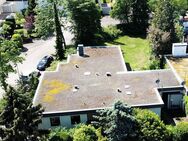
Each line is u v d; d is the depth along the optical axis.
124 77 48.44
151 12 79.00
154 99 42.44
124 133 36.91
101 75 49.41
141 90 44.66
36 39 75.56
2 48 46.75
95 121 40.09
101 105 41.69
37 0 74.94
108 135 37.72
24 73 60.19
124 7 79.31
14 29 77.56
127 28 79.56
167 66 52.84
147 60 62.19
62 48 64.88
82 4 67.56
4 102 35.22
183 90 44.94
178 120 43.34
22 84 50.44
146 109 40.53
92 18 69.50
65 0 68.50
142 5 78.06
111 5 91.94
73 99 43.41
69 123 41.91
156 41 57.47
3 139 34.06
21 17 85.12
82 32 69.50
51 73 50.62
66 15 70.56
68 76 49.47
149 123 37.59
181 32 65.19
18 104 34.97
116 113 36.91
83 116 41.41
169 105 46.19
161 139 36.91
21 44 70.31
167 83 46.06
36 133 35.88
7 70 47.19
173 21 62.41
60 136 37.31
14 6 91.50
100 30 74.75
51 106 42.12
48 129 41.00
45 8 69.88
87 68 51.94
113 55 56.78
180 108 46.03
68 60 55.28
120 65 52.50
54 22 66.06
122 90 44.88
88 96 43.84
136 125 37.66
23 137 34.56
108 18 87.31
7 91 35.09
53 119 41.53
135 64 61.28
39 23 71.31
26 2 92.38
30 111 35.34
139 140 37.12
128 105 40.19
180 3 73.81
